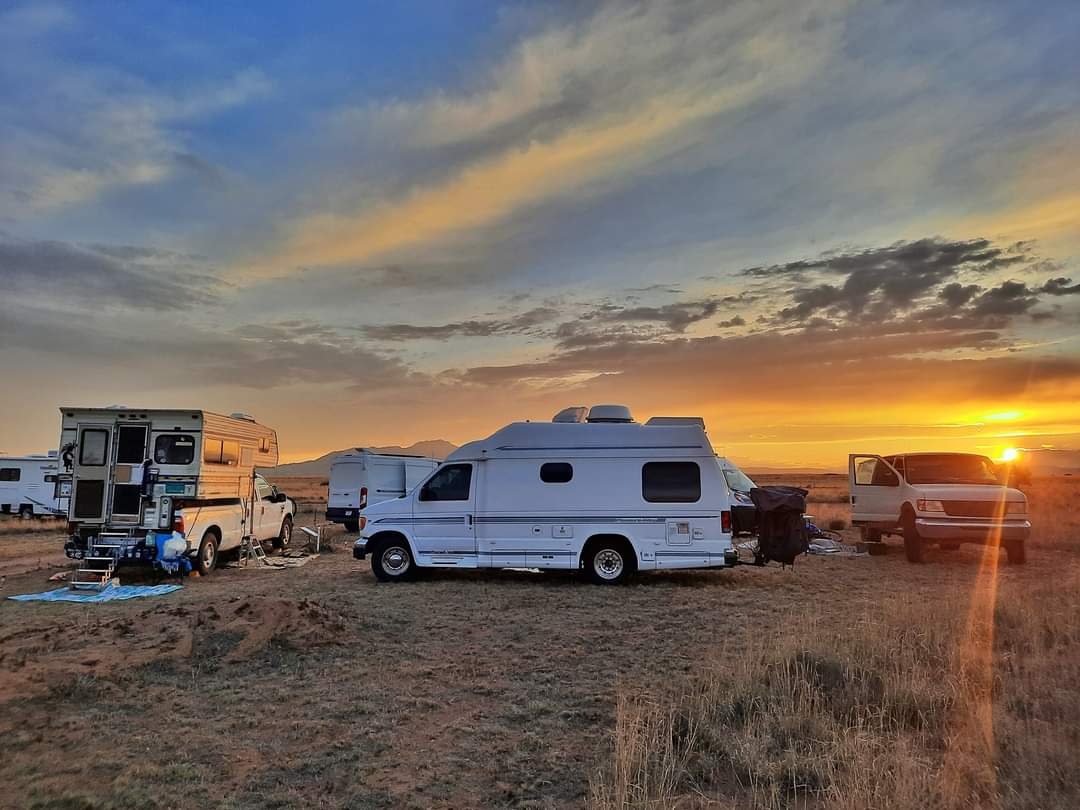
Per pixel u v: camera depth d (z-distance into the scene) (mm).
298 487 78188
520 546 12047
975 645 6672
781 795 3957
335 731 5090
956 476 14992
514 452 12297
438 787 4195
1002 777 3984
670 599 10273
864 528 16375
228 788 4164
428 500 12422
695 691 5668
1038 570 13008
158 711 5480
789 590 11055
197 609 8273
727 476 16906
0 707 5348
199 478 13578
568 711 5434
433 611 9352
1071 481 58438
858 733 4438
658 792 3941
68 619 9039
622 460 12086
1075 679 5617
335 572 14000
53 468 31672
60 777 4270
